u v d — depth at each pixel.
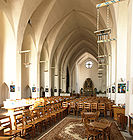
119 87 12.59
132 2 7.58
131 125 7.31
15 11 14.19
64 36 25.84
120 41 12.67
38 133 7.40
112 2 6.71
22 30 15.73
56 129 7.98
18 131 6.04
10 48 15.73
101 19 16.69
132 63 7.42
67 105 12.62
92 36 27.59
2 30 15.81
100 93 33.38
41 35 20.02
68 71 41.34
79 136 6.91
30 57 21.56
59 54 29.02
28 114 7.34
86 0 16.05
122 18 12.29
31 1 14.04
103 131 5.57
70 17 21.69
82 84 46.66
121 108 10.25
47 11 17.41
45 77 25.41
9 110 8.84
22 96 21.59
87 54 43.72
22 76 21.62
